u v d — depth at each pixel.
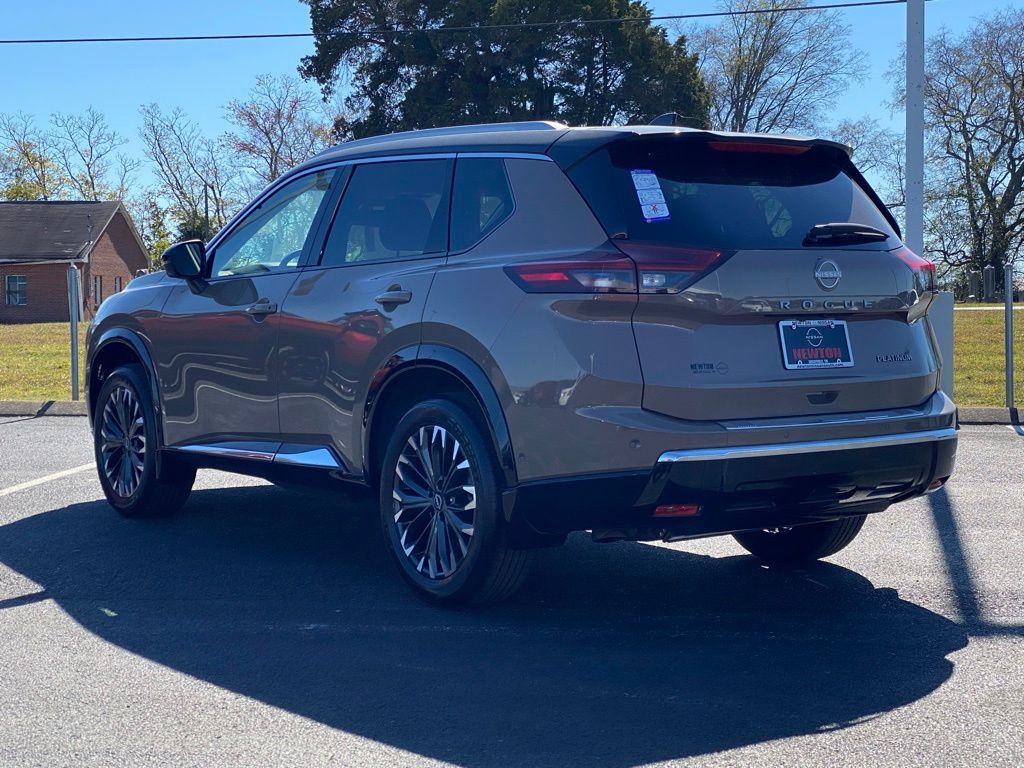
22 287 57.44
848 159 5.00
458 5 45.19
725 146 4.62
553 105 45.34
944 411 4.79
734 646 4.39
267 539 6.34
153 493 6.69
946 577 5.40
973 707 3.71
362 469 5.23
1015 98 52.88
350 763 3.31
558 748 3.41
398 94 47.84
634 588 5.29
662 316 4.27
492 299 4.59
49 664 4.25
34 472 8.53
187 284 6.37
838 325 4.58
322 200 5.72
